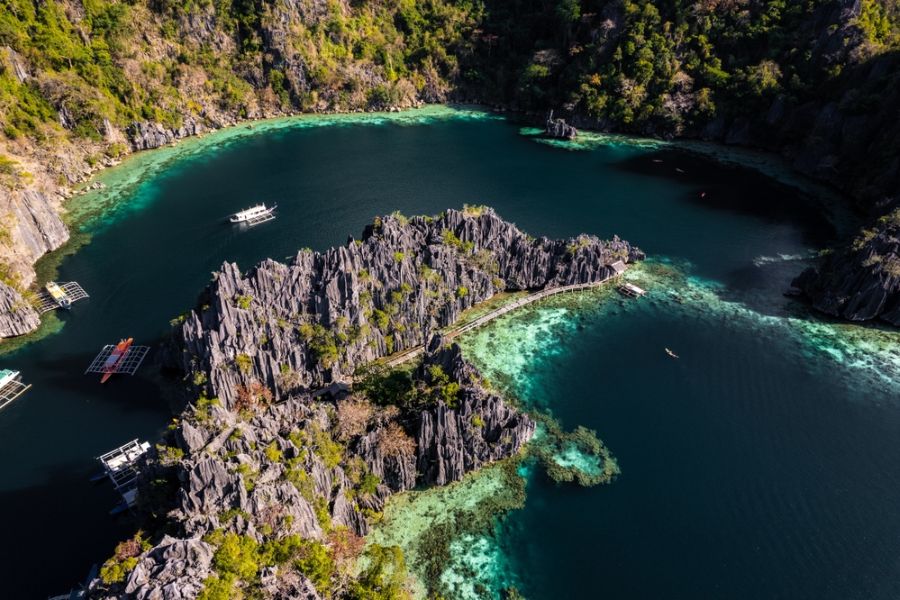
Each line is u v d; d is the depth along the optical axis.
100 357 113.94
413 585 75.88
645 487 90.12
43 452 94.38
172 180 192.62
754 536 83.19
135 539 71.31
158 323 123.44
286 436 82.56
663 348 121.12
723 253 157.00
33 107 185.00
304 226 165.00
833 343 122.56
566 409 105.06
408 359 114.31
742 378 113.06
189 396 103.00
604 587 76.75
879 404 106.69
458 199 184.12
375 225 123.25
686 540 82.62
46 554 79.56
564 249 138.50
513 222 170.62
